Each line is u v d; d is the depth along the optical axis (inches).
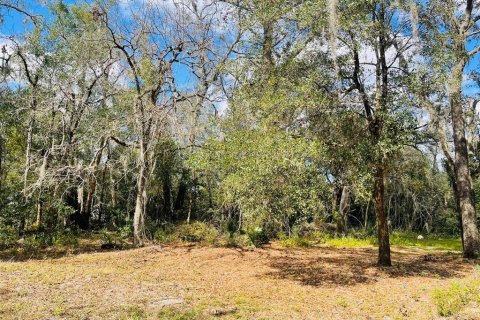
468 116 604.7
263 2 437.4
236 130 442.6
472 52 557.6
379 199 473.1
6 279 363.9
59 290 330.3
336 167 396.2
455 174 612.1
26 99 702.5
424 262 527.5
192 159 456.1
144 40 682.2
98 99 760.3
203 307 291.7
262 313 283.7
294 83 397.1
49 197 708.0
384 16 397.1
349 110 392.2
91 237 751.7
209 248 628.1
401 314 286.7
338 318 277.7
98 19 657.0
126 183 951.6
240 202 393.1
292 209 381.4
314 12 372.2
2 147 735.7
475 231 576.4
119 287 350.3
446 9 495.8
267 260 529.3
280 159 337.4
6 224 685.3
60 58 719.1
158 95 686.5
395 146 370.3
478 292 323.6
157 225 868.0
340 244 732.0
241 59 495.8
